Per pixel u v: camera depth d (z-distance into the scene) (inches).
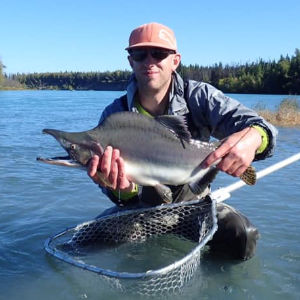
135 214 53.6
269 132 44.8
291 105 265.6
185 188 54.5
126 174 45.6
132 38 50.7
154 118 45.6
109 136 45.4
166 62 50.1
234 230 50.6
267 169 57.9
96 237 54.4
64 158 47.3
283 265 49.3
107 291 43.6
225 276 46.8
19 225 63.9
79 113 360.8
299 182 91.7
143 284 43.3
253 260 50.9
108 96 992.9
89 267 42.6
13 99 733.9
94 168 44.1
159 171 45.5
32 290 43.8
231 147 41.8
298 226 62.2
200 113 53.1
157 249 54.0
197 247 42.7
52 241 54.1
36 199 78.7
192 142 45.0
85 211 71.6
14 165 113.2
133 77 54.4
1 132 198.4
